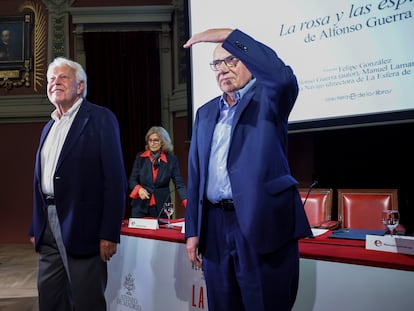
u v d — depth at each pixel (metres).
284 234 1.16
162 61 5.48
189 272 1.81
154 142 3.19
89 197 1.64
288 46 2.86
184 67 5.24
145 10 5.40
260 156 1.17
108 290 2.23
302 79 2.81
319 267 1.45
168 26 5.45
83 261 1.63
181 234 1.95
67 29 5.59
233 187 1.19
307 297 1.47
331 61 2.68
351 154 3.12
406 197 2.88
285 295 1.17
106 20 5.46
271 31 2.93
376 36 2.50
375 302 1.31
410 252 1.37
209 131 1.34
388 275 1.29
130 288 2.10
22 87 5.62
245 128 1.22
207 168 1.32
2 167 5.56
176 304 1.87
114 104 5.47
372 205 2.44
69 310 1.75
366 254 1.41
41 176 1.71
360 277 1.35
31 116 5.54
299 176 3.52
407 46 2.39
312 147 3.45
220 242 1.26
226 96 1.34
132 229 2.18
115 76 5.48
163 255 1.93
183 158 5.26
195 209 1.41
